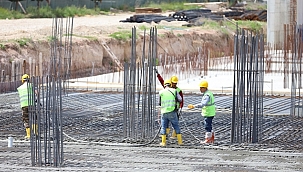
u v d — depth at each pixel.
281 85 73.25
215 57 99.50
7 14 123.00
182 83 75.69
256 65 39.41
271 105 59.00
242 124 40.62
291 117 51.97
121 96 65.94
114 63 95.94
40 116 33.59
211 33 120.69
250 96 39.59
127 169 32.38
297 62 60.78
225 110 54.91
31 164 33.44
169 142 40.22
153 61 40.38
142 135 40.94
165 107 38.50
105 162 34.16
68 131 44.44
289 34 80.56
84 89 71.44
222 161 34.59
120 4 156.38
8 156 35.72
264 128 46.16
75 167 32.88
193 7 151.50
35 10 131.25
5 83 70.12
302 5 111.62
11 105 58.81
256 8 155.12
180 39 110.19
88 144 39.34
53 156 33.66
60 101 32.97
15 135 42.53
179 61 85.19
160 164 33.69
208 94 39.28
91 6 151.12
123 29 109.50
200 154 36.47
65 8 137.50
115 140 40.56
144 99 40.50
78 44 88.56
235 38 39.06
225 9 147.62
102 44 95.56
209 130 39.66
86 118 50.84
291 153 36.94
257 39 39.78
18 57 79.12
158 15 131.75
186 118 50.97
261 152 37.12
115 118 51.09
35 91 34.59
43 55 84.94
